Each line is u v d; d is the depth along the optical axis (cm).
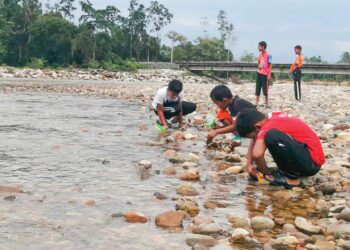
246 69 5509
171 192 343
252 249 232
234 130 534
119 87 2212
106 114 892
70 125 711
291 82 6084
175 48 9606
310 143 372
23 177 375
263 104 1223
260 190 362
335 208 306
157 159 468
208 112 962
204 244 238
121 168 420
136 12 8944
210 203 314
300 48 1459
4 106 989
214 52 9294
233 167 423
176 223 267
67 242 236
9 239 238
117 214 282
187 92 1859
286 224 272
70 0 8344
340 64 4303
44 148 507
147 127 714
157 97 692
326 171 423
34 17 7244
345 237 253
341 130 700
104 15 7012
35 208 292
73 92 1648
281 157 367
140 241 241
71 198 319
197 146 557
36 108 968
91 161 446
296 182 374
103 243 237
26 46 6912
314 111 1060
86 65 6481
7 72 3997
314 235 255
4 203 300
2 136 581
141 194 335
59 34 6712
